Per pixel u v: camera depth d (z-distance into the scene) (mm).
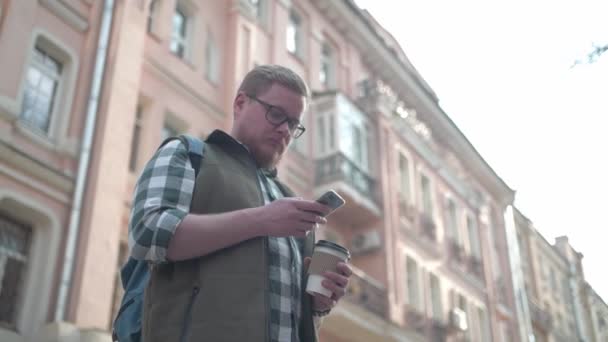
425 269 18797
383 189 17438
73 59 10891
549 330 29484
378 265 16672
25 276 9297
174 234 1980
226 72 14750
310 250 2598
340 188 15820
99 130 10695
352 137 17016
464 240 22312
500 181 26953
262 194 2359
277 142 2516
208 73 14477
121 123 11047
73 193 10047
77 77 10875
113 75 11195
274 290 2174
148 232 1990
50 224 9633
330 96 16969
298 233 2053
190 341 1920
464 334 20156
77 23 11172
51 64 10719
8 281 9078
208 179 2221
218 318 1950
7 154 9320
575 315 34938
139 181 2209
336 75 19094
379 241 16828
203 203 2178
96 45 11344
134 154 11922
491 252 24125
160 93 12641
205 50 14344
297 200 2074
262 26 16469
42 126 10266
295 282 2316
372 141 18016
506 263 25906
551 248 34938
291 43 18000
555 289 34000
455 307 20078
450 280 20328
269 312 2016
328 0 19312
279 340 2107
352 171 16438
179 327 1956
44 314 9078
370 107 18688
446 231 21125
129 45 11758
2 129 9430
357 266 16938
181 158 2242
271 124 2494
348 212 16750
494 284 23438
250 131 2504
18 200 9273
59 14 10938
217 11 15250
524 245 31500
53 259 9461
